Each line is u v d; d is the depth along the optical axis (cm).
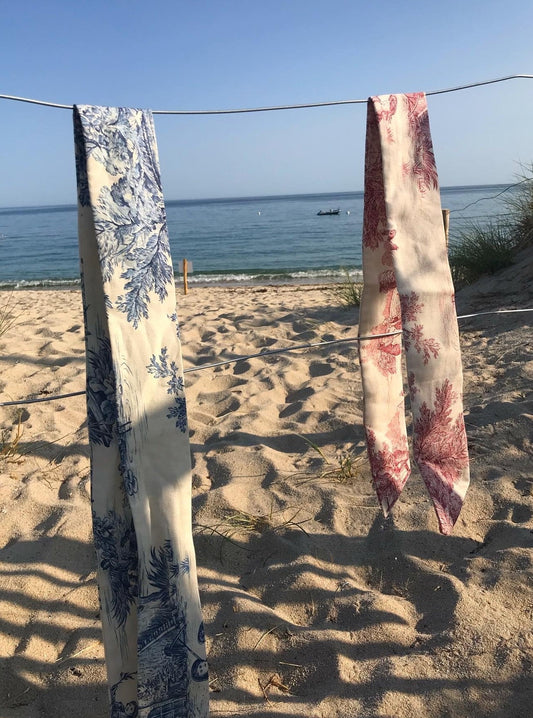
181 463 166
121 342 157
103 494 164
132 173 160
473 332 591
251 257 2841
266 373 524
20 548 279
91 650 222
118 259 157
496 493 297
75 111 153
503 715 184
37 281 2089
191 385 496
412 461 342
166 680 165
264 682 207
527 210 809
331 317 750
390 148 197
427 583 245
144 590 160
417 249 203
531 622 218
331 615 233
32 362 565
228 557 273
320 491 315
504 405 387
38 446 386
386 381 245
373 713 186
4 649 225
